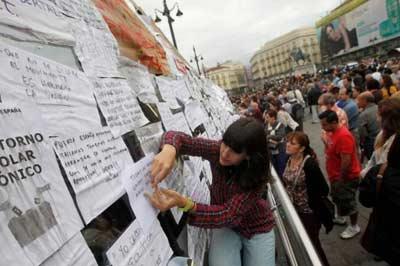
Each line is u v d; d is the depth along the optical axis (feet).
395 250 7.16
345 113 16.03
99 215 2.29
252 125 3.52
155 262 2.74
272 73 312.71
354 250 11.12
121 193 2.64
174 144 3.84
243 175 3.62
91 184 2.27
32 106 1.99
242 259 4.51
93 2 4.08
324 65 193.47
